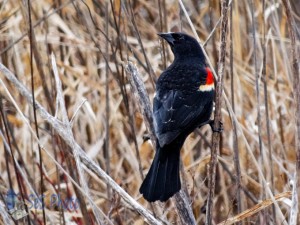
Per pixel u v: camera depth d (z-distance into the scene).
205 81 11.38
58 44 15.90
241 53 15.23
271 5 15.13
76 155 10.69
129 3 12.78
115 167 14.84
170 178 10.07
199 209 13.81
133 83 11.20
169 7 16.50
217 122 10.45
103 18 15.60
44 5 15.71
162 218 11.97
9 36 15.34
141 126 15.45
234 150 12.20
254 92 15.18
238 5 16.08
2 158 14.42
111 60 15.62
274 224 12.41
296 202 10.59
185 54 12.10
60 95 11.05
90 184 14.67
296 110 10.83
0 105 11.29
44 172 14.04
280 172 14.23
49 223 13.06
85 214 12.05
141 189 10.07
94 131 15.09
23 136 14.61
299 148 10.78
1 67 11.20
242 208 13.04
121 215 13.70
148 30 15.99
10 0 15.83
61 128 10.86
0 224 12.06
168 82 11.38
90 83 15.33
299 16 16.48
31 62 10.79
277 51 15.41
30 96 11.11
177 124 10.58
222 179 13.97
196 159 15.21
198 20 15.99
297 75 10.78
